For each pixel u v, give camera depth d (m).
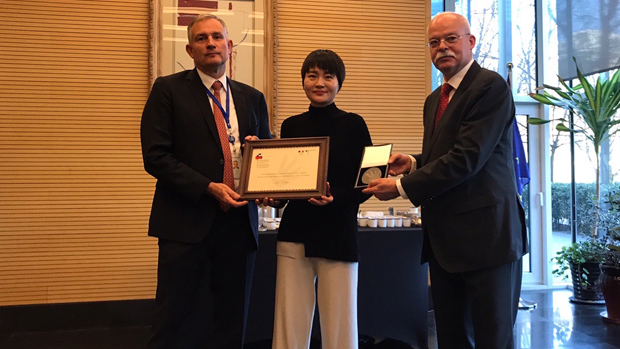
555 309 4.67
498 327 2.02
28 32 4.10
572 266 5.02
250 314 3.39
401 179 2.09
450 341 2.20
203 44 2.28
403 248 3.58
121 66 4.23
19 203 4.06
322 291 2.40
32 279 4.07
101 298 4.18
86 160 4.16
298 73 4.46
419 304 3.59
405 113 4.64
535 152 5.51
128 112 4.24
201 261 2.27
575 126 5.39
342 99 4.53
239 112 2.38
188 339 3.44
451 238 2.08
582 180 5.39
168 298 2.21
